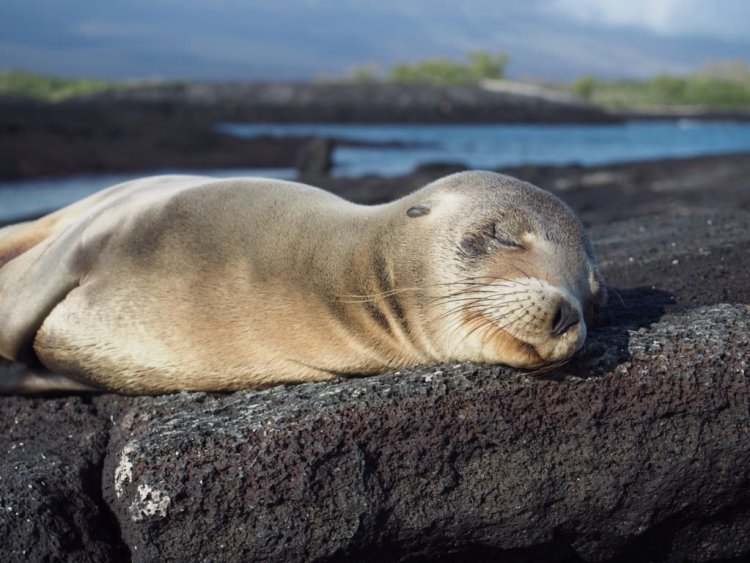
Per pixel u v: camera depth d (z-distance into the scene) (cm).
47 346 130
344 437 108
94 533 115
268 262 124
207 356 124
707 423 113
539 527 113
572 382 112
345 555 109
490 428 111
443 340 115
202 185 134
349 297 120
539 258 113
